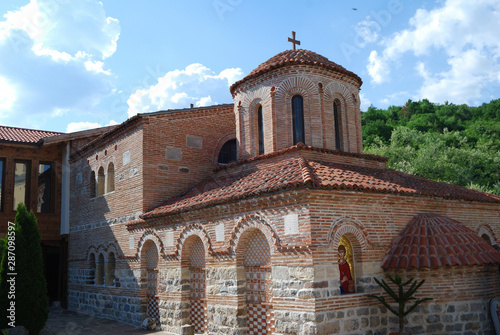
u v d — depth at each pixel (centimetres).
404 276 1180
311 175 1107
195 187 1648
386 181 1290
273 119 1514
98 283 1947
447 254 1141
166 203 1603
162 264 1545
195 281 1452
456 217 1446
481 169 4462
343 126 1581
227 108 1902
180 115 1767
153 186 1658
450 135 5134
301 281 1061
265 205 1170
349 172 1277
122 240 1772
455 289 1152
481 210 1555
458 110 6919
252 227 1205
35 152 2269
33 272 1492
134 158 1716
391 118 7500
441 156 4062
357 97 1648
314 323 1020
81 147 2333
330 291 1062
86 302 2025
